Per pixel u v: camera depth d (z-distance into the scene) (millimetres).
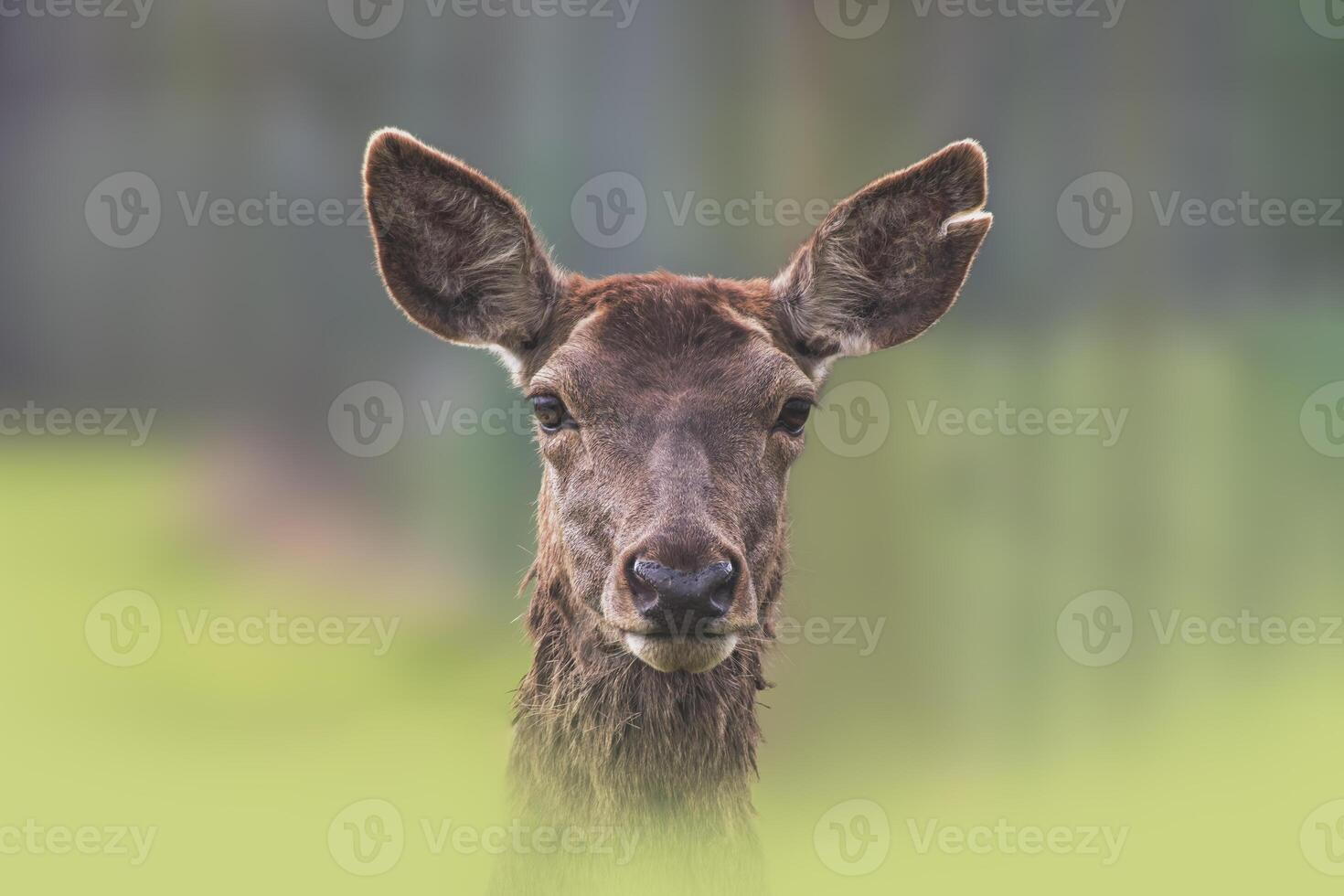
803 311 12070
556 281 11914
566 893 11109
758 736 11836
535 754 11539
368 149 11383
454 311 11914
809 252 11977
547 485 11742
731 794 11305
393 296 11797
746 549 10625
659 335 10906
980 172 11984
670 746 11078
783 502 11367
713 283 11906
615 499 10422
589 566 10711
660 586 9727
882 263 12211
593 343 10922
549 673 11539
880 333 12398
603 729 11109
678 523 9938
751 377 10805
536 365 11805
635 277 11664
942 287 12375
